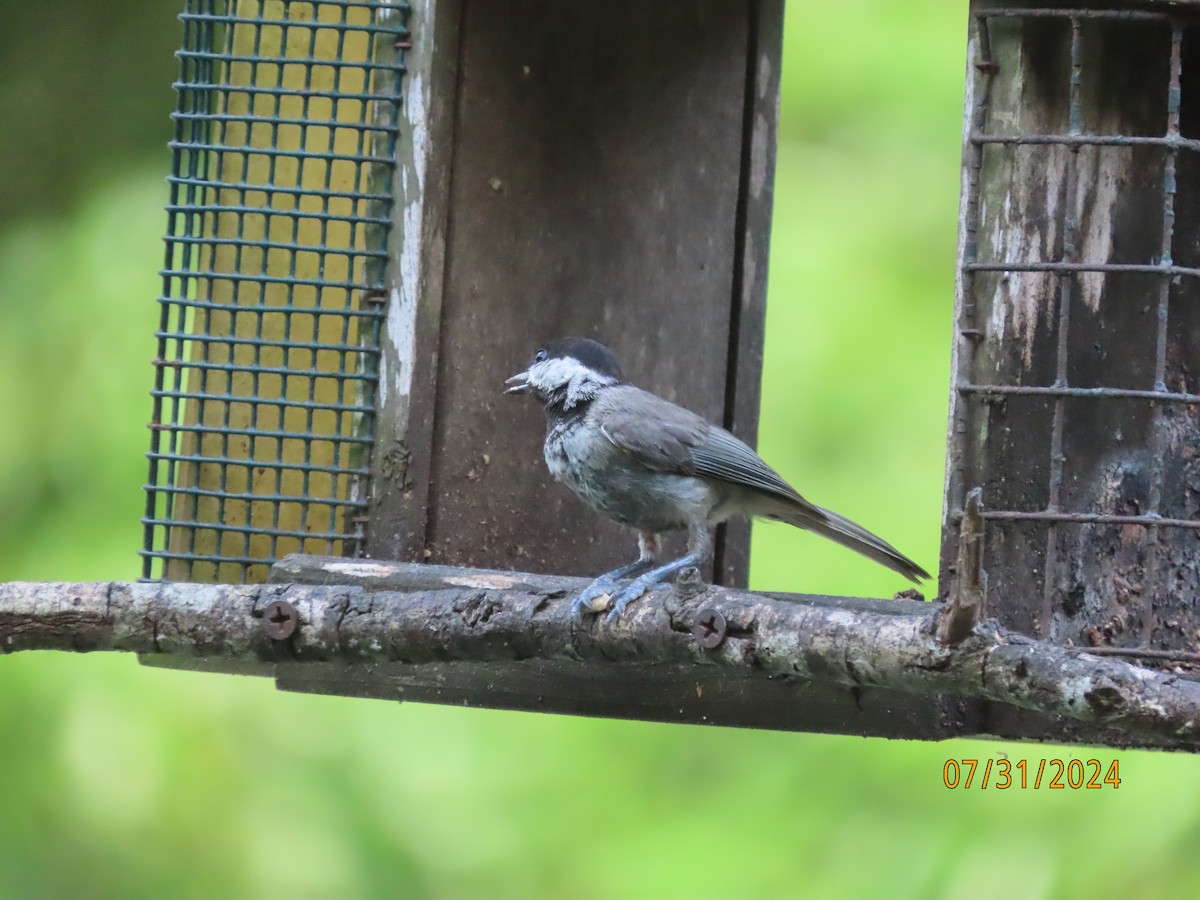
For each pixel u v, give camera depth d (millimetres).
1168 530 9750
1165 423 9773
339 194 11109
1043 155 9750
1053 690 7375
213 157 11703
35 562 14141
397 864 13672
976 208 9820
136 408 14609
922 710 9281
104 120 15844
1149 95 9859
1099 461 9734
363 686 10242
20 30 16000
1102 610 9680
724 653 8508
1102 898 12484
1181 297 9938
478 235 11234
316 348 11148
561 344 11086
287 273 11477
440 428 11094
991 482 9703
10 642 9383
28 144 15734
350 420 11078
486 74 11250
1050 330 9742
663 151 12023
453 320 11133
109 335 14898
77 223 15438
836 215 15859
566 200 11633
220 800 13789
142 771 13789
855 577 14359
